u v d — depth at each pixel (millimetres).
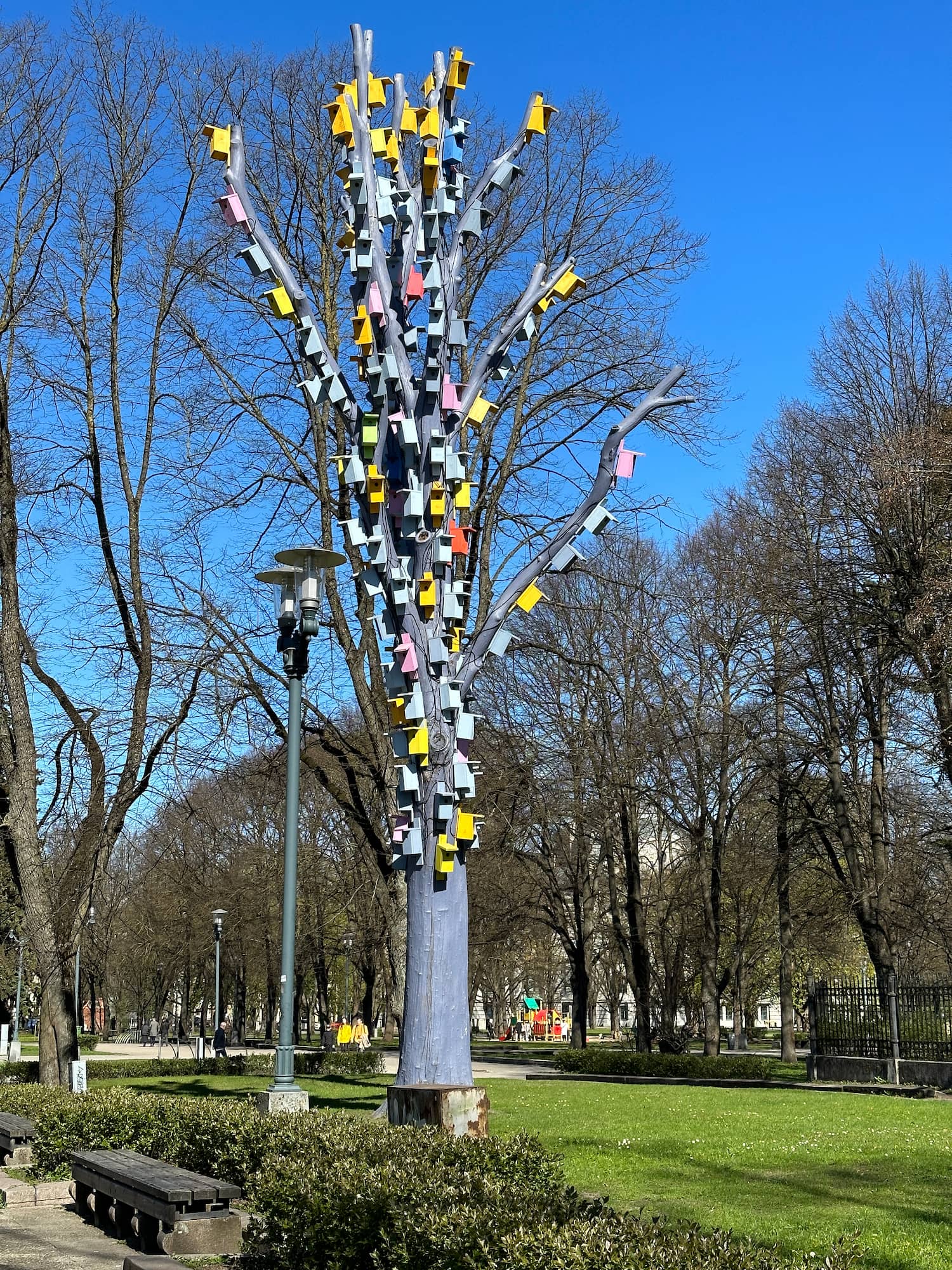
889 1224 8164
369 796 23797
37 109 20219
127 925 51812
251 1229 7730
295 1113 9695
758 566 27406
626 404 20156
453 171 10766
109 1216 9422
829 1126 13953
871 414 26703
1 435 19734
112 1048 55000
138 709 20203
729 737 29844
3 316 20250
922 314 26531
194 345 20469
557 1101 18234
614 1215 5523
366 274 10617
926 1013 21688
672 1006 32594
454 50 10648
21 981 44438
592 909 40688
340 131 10797
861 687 27734
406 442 10203
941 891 32094
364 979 54625
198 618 19422
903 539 25031
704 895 31609
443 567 10430
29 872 19734
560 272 11320
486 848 31141
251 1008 73125
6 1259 8352
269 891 41250
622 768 29234
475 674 10766
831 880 32594
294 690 13539
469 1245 5344
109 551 20422
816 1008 24141
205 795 31578
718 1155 11461
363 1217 6191
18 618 19859
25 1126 11773
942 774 27094
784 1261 4633
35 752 20016
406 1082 9867
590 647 29688
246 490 20625
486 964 51719
